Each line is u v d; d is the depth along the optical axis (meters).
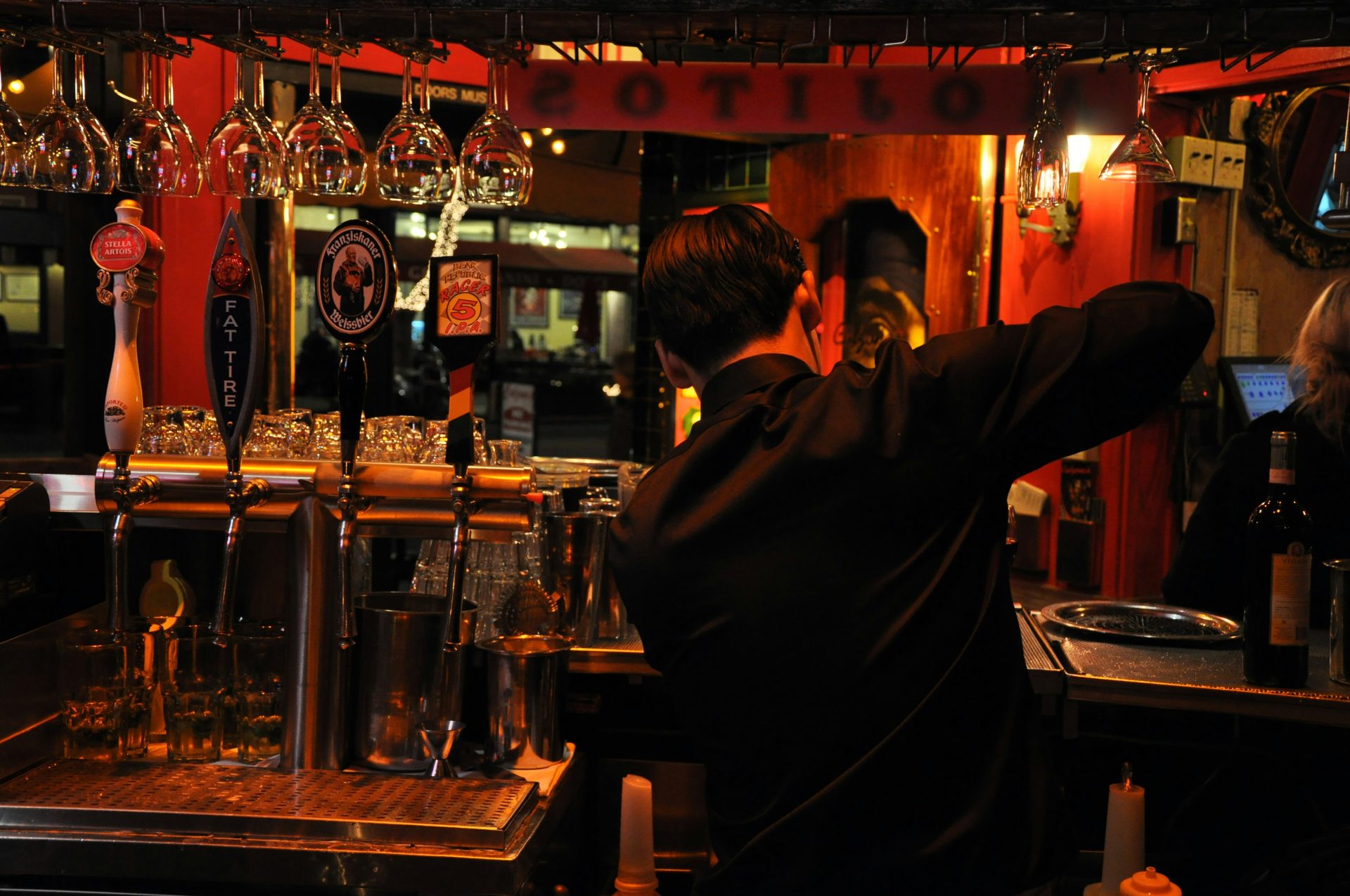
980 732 1.06
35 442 3.81
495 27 1.58
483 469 1.53
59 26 1.58
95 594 1.81
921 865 1.03
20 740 1.52
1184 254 3.37
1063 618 2.13
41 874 1.38
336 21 1.58
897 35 1.58
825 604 1.04
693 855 2.01
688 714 1.12
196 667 1.57
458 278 1.50
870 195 4.03
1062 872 1.08
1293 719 1.71
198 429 1.76
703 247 1.21
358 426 1.52
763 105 2.14
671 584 1.08
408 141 1.76
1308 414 2.14
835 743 1.04
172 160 1.76
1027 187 1.84
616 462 2.83
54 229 3.70
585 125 2.18
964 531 1.07
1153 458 3.33
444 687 1.54
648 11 1.47
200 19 1.60
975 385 1.06
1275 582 1.72
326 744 1.55
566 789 1.61
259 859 1.35
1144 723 1.98
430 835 1.36
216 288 1.52
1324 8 1.42
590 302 11.40
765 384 1.16
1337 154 1.76
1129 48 1.60
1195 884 1.99
